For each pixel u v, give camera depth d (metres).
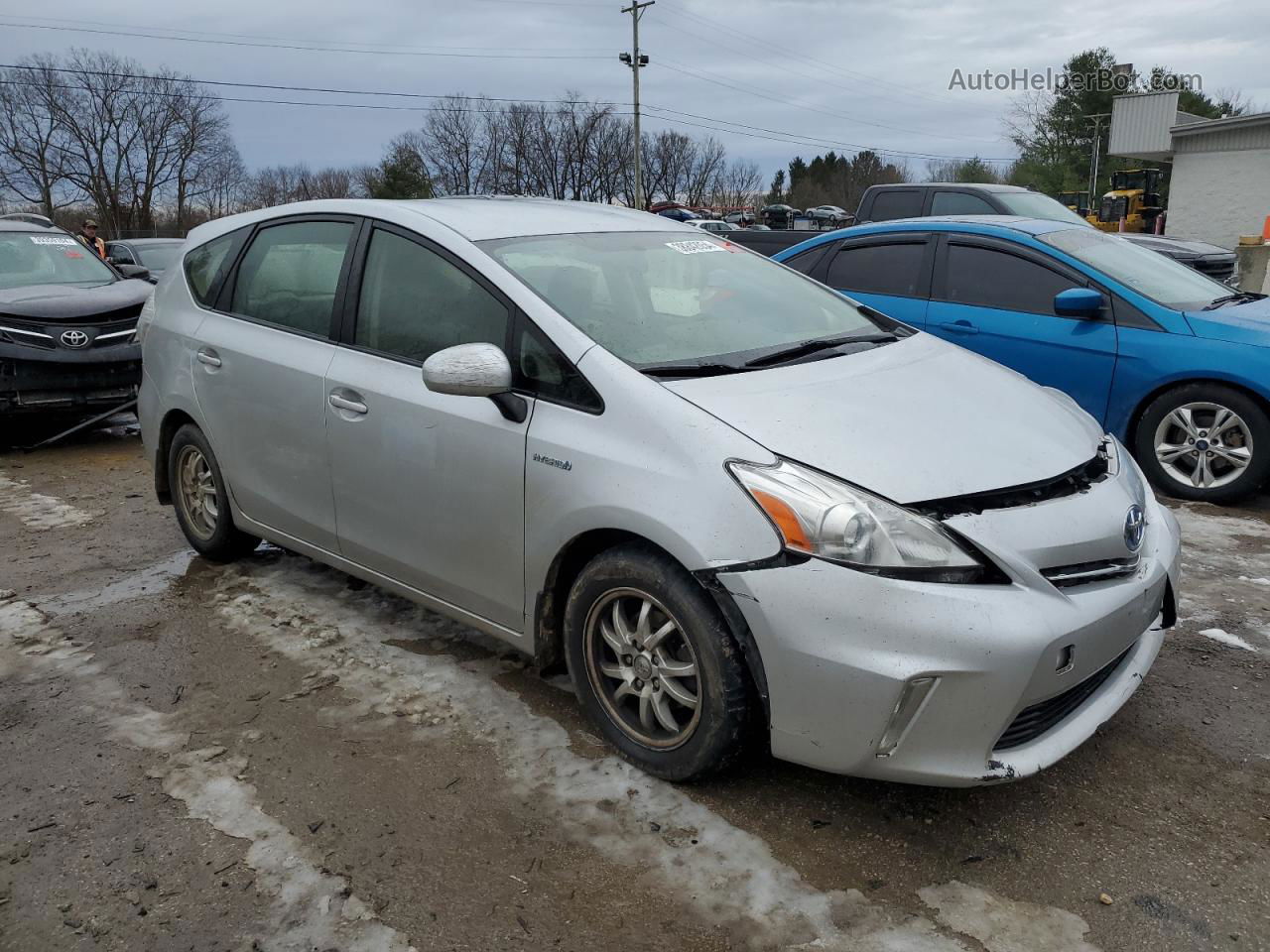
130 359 7.69
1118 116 33.66
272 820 2.75
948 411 2.94
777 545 2.49
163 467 4.82
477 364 2.92
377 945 2.29
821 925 2.32
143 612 4.21
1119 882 2.46
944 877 2.48
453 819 2.74
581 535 2.89
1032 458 2.78
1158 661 3.62
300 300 3.97
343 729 3.22
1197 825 2.68
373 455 3.50
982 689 2.36
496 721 3.25
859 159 82.50
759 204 84.50
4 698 3.49
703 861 2.55
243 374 4.08
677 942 2.28
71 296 7.78
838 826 2.68
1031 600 2.44
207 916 2.39
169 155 68.62
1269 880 2.46
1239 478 5.38
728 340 3.29
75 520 5.62
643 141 75.25
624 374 2.88
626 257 3.61
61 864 2.59
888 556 2.42
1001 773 2.44
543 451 2.95
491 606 3.26
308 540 4.01
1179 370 5.43
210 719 3.31
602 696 3.01
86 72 64.75
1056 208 10.24
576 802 2.80
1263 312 5.64
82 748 3.15
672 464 2.68
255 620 4.10
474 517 3.19
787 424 2.71
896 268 6.66
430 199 3.97
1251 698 3.34
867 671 2.39
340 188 78.25
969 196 10.21
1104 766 2.96
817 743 2.51
